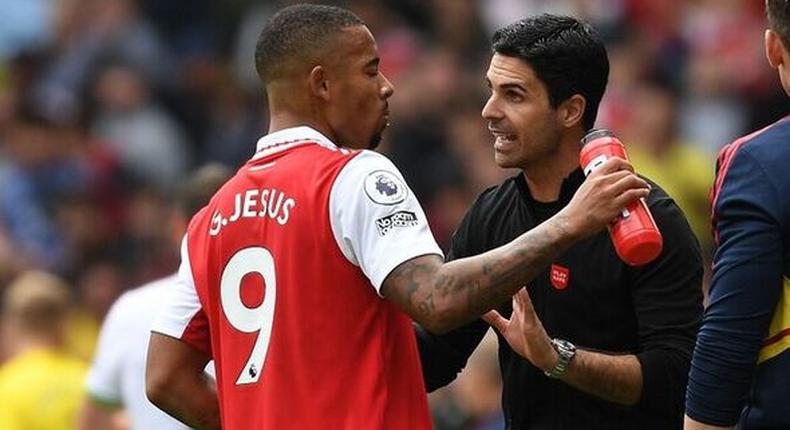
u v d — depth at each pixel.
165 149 50.50
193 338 19.66
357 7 50.75
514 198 19.97
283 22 19.16
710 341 17.14
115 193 49.00
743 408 17.58
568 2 51.25
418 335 20.42
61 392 31.73
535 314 18.42
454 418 33.31
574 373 18.55
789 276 17.17
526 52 19.14
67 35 53.12
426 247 17.89
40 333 32.06
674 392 18.91
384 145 46.28
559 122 19.27
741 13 50.78
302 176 18.61
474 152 46.41
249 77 51.81
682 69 49.41
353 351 18.36
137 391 26.55
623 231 17.44
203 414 19.77
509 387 19.92
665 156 44.53
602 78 19.42
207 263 19.28
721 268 17.19
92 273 43.09
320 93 19.00
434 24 50.78
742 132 48.47
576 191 18.59
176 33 53.44
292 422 18.39
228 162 49.06
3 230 46.09
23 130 48.75
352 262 18.31
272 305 18.62
